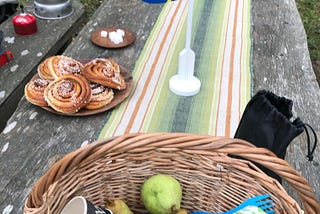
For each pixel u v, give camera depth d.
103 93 1.11
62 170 0.68
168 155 0.81
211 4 1.72
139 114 1.11
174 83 1.21
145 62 1.34
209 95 1.20
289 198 0.72
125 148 0.73
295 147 1.04
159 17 1.62
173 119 1.10
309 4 3.19
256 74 1.30
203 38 1.49
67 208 0.71
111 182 0.84
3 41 1.46
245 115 0.82
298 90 1.24
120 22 1.58
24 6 1.90
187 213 0.85
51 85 1.10
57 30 1.72
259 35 1.53
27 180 0.91
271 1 1.79
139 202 0.88
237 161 0.78
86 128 1.06
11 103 1.35
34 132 1.04
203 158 0.80
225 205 0.84
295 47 1.47
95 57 1.36
